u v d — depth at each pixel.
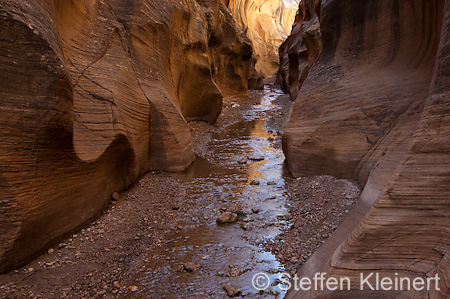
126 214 5.55
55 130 4.12
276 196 6.43
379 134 5.93
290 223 5.27
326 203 5.62
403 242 2.75
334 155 6.58
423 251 2.68
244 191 6.73
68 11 5.79
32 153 3.92
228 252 4.51
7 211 3.71
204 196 6.48
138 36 7.77
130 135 6.45
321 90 7.25
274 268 4.12
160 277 3.96
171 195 6.48
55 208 4.38
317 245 4.44
